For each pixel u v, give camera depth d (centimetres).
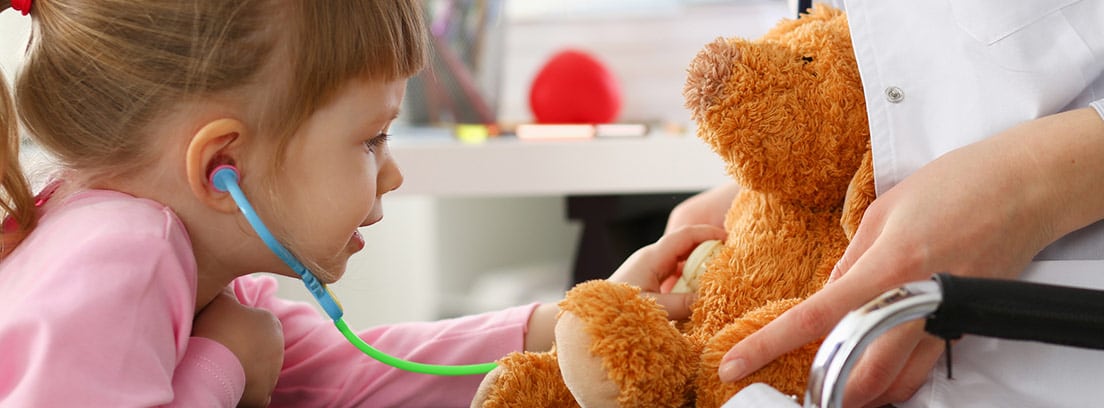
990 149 68
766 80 73
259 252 78
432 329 94
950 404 69
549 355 77
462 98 207
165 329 68
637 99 226
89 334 64
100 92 74
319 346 94
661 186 171
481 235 262
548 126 183
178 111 73
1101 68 74
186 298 70
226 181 73
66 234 70
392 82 79
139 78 73
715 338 69
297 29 74
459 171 170
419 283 258
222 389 74
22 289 67
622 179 170
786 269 75
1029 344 70
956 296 52
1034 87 72
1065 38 73
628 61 227
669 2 224
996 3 73
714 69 73
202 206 75
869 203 73
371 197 78
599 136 179
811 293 74
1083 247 72
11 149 74
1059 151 67
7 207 74
